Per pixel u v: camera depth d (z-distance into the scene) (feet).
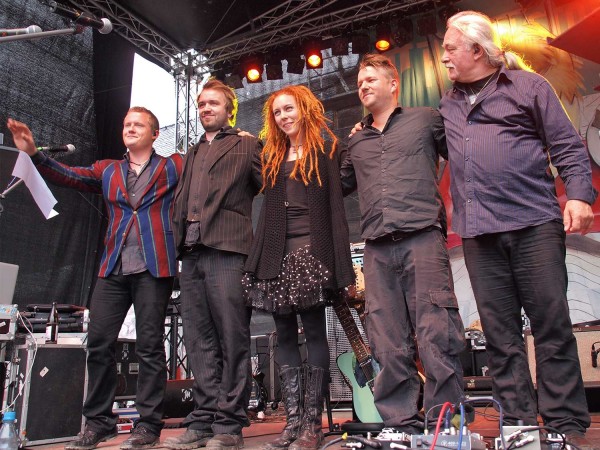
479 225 6.02
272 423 11.87
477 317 17.04
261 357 15.60
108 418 7.91
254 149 7.83
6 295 8.22
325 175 6.97
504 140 6.07
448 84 19.36
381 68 6.89
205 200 7.43
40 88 17.22
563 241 5.93
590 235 16.51
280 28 19.83
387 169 6.47
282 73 20.92
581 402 5.65
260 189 7.82
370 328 6.36
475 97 6.43
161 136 21.30
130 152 8.54
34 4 17.21
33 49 17.15
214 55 21.29
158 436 7.71
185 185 7.79
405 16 19.79
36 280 16.05
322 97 20.63
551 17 18.25
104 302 7.98
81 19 8.39
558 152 5.89
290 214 6.92
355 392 8.52
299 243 6.75
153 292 7.87
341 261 6.57
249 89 21.93
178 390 12.74
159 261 7.84
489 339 6.10
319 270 6.45
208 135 8.23
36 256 16.14
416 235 6.24
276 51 20.76
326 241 6.64
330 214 6.84
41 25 17.37
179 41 20.67
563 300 5.71
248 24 20.04
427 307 5.99
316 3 19.74
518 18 18.67
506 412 5.91
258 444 7.45
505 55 6.51
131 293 8.11
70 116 17.94
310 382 6.70
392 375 6.13
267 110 7.57
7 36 8.16
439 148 6.81
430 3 19.56
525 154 6.00
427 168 6.42
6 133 16.05
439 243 6.23
